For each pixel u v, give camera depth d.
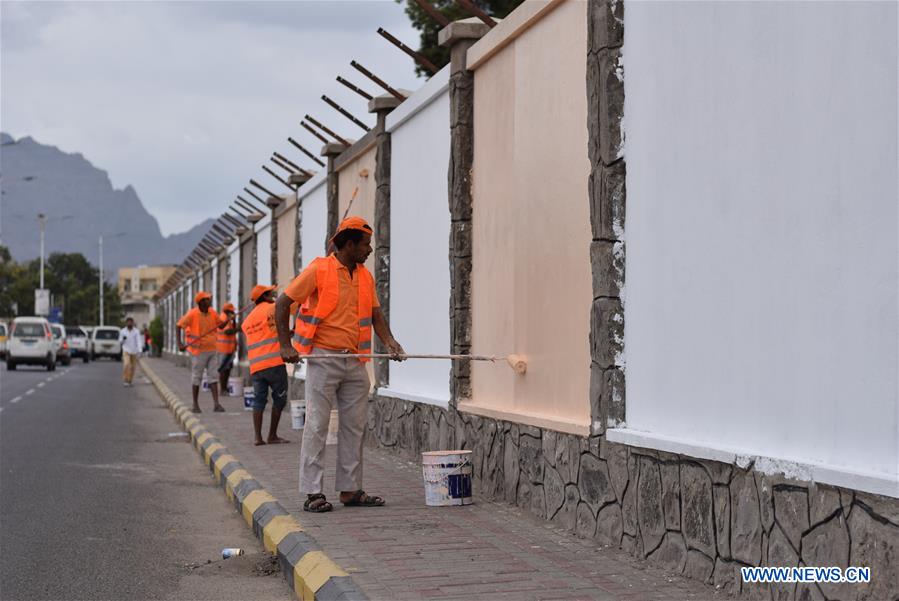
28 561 7.68
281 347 8.70
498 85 9.59
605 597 5.70
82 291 127.88
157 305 75.94
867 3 4.68
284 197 22.67
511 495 8.91
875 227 4.65
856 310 4.78
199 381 19.45
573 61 7.87
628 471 6.82
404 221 12.93
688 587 5.90
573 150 7.86
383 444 13.45
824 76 4.98
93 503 10.30
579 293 7.75
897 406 4.53
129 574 7.29
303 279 8.69
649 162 6.71
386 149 13.70
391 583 6.04
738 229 5.72
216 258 35.56
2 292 110.81
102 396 27.58
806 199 5.12
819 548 4.92
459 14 22.08
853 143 4.78
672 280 6.43
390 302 13.65
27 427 18.38
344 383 8.88
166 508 10.08
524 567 6.46
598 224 7.20
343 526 7.89
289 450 13.19
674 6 6.39
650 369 6.71
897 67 4.50
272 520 8.23
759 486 5.41
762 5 5.48
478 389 10.16
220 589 6.85
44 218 86.38
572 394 7.91
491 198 9.76
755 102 5.55
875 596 4.54
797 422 5.21
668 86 6.46
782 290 5.32
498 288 9.55
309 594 6.21
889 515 4.47
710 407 6.01
